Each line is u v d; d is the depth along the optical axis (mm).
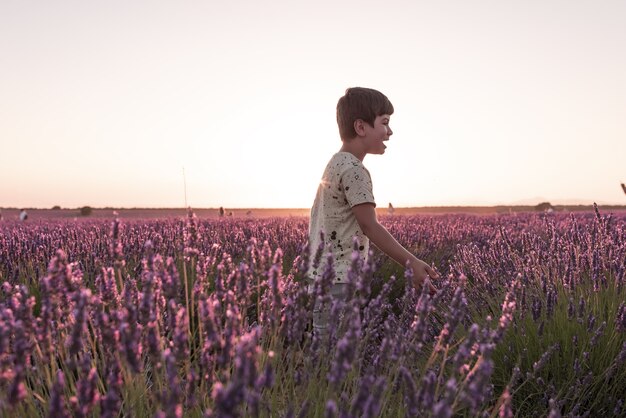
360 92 2947
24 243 4934
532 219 12305
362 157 3008
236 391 1048
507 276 4070
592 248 4043
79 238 5605
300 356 1939
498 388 2811
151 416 1628
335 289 2711
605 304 3312
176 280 1748
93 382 1292
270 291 2066
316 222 2984
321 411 1729
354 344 1491
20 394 1277
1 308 1556
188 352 1593
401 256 2680
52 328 1705
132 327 1504
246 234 7539
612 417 2623
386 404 1805
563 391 2670
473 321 3256
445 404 1280
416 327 1856
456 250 7066
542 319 2951
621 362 2607
